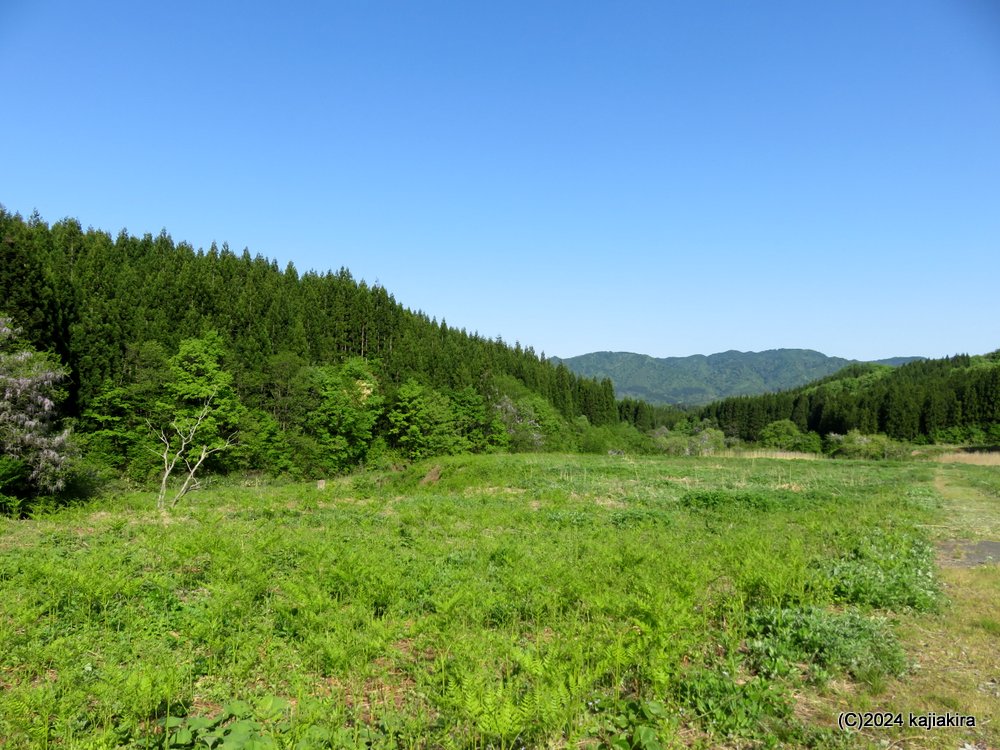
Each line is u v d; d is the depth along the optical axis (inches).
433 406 2290.8
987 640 302.5
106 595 329.7
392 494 1122.7
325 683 247.9
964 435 3267.7
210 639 273.9
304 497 970.1
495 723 183.9
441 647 276.1
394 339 3058.6
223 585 353.4
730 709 221.5
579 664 233.0
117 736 194.5
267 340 2290.8
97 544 525.7
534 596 337.1
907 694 241.8
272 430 1788.9
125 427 1503.4
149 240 3125.0
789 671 256.2
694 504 850.1
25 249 1285.7
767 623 306.7
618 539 563.2
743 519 718.5
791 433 3599.9
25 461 886.4
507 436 2544.3
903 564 431.5
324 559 441.1
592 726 204.8
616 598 316.8
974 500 967.0
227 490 1174.3
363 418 2075.5
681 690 238.1
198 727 199.0
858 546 492.7
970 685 250.7
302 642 283.7
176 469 1536.7
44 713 200.2
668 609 280.7
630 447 3051.2
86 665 256.2
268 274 3026.6
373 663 272.4
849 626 296.0
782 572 350.0
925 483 1294.3
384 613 331.0
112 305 1921.8
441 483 1250.0
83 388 1459.2
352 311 2970.0
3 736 191.8
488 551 496.7
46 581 363.9
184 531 572.1
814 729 209.6
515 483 1202.0
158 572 418.0
